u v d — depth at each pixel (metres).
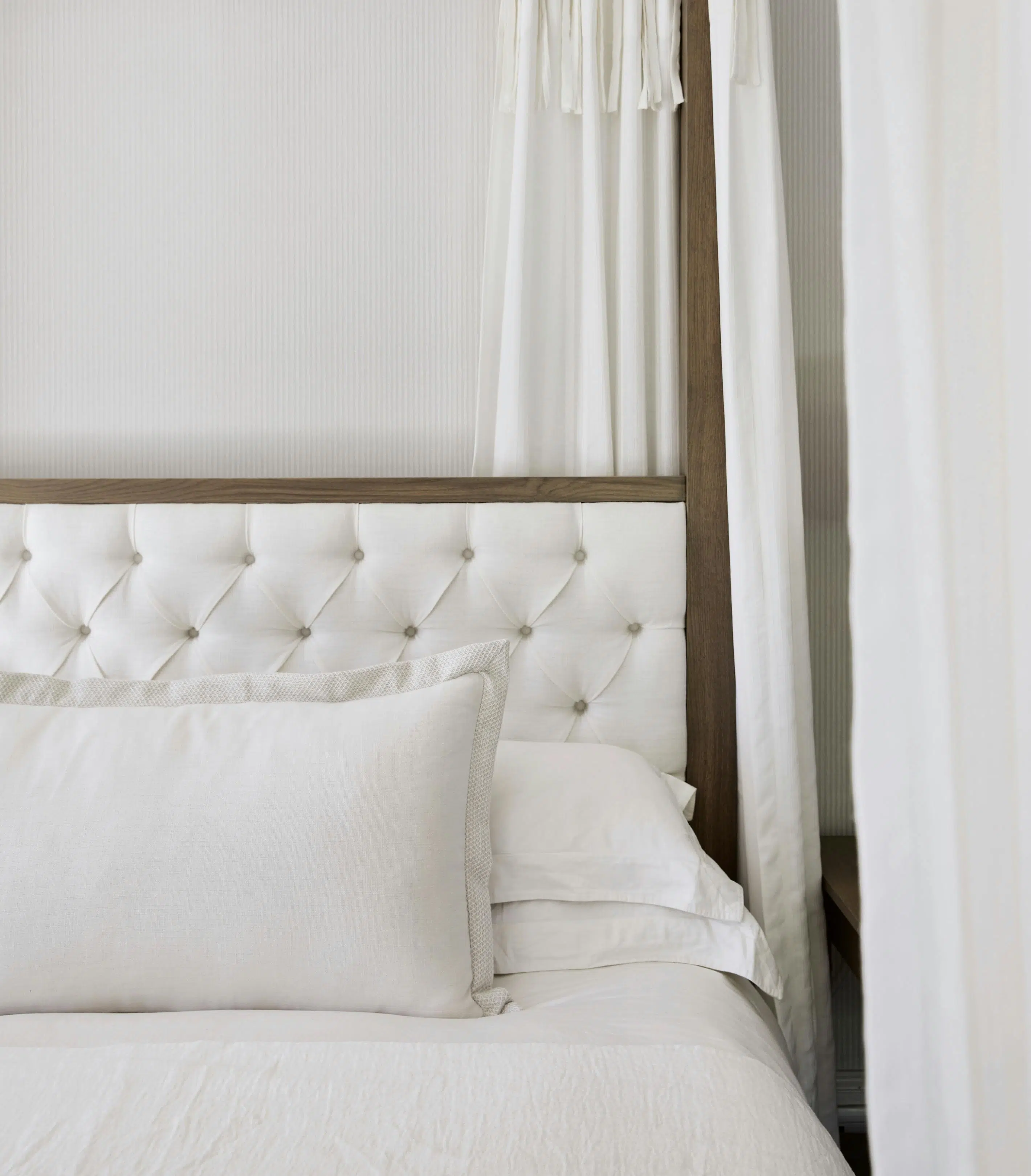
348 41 1.70
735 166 1.42
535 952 1.11
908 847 0.56
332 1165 0.63
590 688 1.50
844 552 1.63
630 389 1.58
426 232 1.70
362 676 1.15
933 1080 0.55
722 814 1.49
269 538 1.51
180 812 0.97
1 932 0.93
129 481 1.55
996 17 0.47
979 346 0.48
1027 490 0.43
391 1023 0.90
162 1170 0.62
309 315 1.71
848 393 0.58
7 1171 0.62
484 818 1.09
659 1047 0.80
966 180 0.49
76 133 1.71
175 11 1.70
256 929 0.94
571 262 1.63
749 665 1.39
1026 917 0.44
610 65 1.64
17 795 1.00
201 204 1.70
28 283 1.71
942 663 0.50
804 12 1.62
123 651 1.51
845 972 1.62
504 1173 0.63
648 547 1.49
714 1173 0.64
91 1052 0.77
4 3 1.71
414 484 1.53
